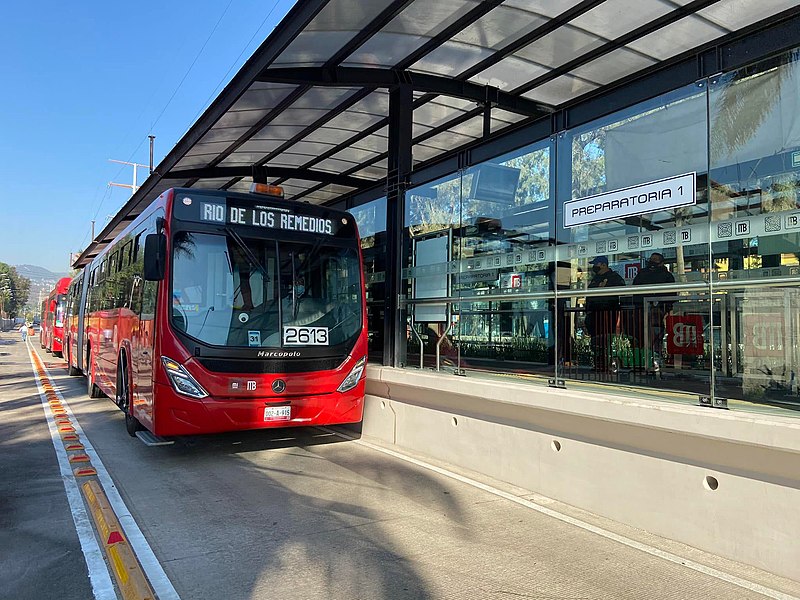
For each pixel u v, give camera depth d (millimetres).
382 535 4863
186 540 4711
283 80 8148
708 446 4402
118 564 4164
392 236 8680
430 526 5078
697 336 4840
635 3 6695
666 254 5148
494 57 8125
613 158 5660
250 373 7004
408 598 3768
